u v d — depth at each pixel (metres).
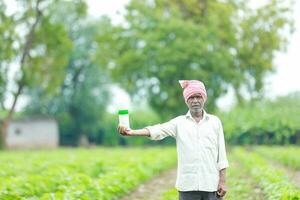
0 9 53.84
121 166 22.39
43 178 16.77
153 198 16.44
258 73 58.53
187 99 7.96
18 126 66.00
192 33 54.72
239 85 55.66
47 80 56.28
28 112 74.81
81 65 75.19
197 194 8.06
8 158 33.72
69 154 39.09
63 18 76.38
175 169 28.80
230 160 33.97
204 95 7.96
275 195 13.37
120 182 17.70
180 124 8.08
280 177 17.62
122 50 57.47
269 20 57.78
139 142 68.12
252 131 48.50
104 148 59.47
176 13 57.31
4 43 53.62
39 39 55.50
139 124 69.12
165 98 55.34
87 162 26.41
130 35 57.00
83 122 74.19
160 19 55.88
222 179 8.12
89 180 16.16
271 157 35.56
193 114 8.07
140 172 21.61
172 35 55.03
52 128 67.69
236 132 48.38
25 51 54.69
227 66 54.97
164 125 8.09
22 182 15.94
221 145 8.13
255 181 19.81
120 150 48.28
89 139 74.88
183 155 8.03
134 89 57.19
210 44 54.81
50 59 56.06
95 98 74.25
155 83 55.66
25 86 55.50
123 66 55.53
